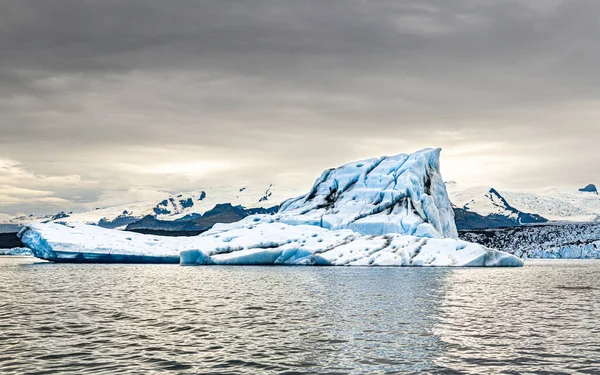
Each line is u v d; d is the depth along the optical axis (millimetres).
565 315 34906
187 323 31000
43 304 39344
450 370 21297
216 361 22438
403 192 104250
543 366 21859
